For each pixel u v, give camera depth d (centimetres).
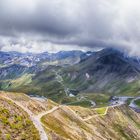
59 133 11219
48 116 12788
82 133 14975
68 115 17025
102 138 19562
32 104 13338
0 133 5756
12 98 12650
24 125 7200
